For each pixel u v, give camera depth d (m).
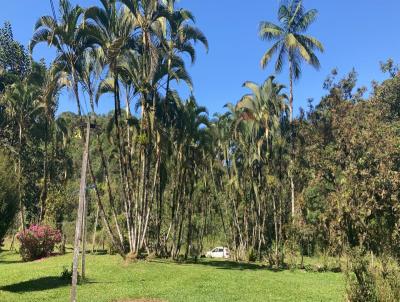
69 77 23.75
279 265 31.48
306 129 33.19
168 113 30.56
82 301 14.33
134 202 29.70
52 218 36.53
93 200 44.34
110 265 23.73
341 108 29.38
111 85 27.14
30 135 44.28
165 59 28.09
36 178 48.16
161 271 22.20
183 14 27.69
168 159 33.62
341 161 25.05
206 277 20.86
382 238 13.02
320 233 29.03
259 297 15.66
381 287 10.35
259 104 32.53
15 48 50.09
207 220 53.09
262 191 38.78
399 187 15.39
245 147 36.50
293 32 33.84
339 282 20.61
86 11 23.31
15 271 23.47
